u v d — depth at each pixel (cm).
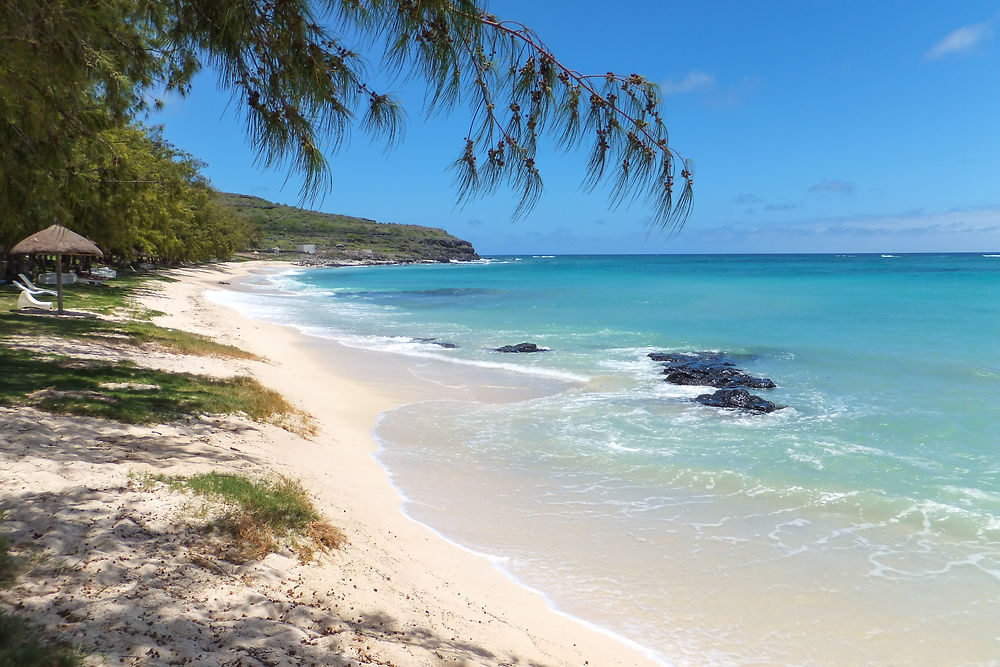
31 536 422
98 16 465
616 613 562
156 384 1026
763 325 2619
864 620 554
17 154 613
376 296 4803
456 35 274
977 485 871
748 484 880
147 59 499
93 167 828
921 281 5431
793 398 1412
